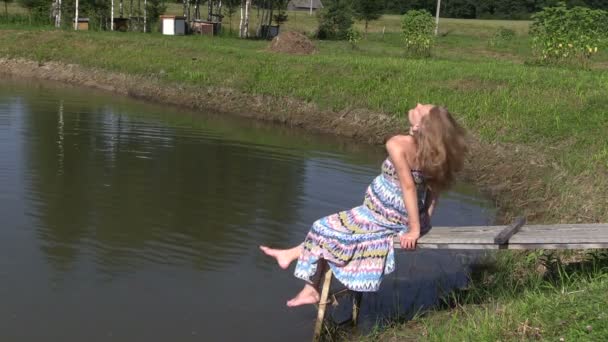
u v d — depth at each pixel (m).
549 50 15.02
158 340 3.99
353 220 3.91
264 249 4.19
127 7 37.62
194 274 4.90
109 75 16.53
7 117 10.94
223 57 16.36
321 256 3.86
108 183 7.12
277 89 13.09
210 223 5.99
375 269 3.77
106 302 4.43
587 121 8.91
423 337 3.84
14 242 5.36
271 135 10.84
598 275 3.93
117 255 5.20
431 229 4.14
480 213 6.86
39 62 18.55
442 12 59.91
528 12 57.47
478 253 5.45
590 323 3.22
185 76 14.77
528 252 5.02
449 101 10.90
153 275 4.86
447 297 4.58
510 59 20.52
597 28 14.96
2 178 7.11
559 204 6.42
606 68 15.78
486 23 45.72
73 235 5.57
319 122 11.83
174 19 26.41
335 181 7.70
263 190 7.15
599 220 5.55
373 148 10.28
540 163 7.95
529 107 9.94
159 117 11.98
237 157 8.81
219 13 31.06
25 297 4.45
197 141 9.80
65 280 4.72
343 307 4.52
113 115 11.87
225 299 4.54
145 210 6.27
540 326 3.36
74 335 4.01
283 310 4.42
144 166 7.96
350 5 31.64
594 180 6.61
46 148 8.68
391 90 12.03
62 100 13.52
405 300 4.61
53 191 6.73
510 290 4.31
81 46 19.19
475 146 9.07
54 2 27.62
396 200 3.85
